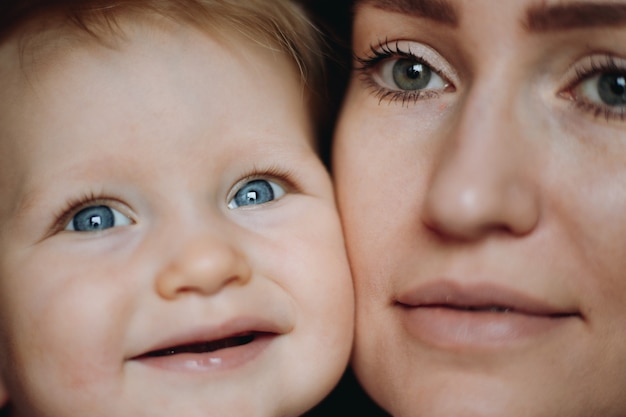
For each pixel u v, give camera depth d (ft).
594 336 2.57
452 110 2.80
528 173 2.50
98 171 2.80
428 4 2.64
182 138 2.87
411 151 2.84
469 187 2.42
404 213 2.81
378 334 2.95
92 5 2.92
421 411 2.72
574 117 2.56
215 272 2.71
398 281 2.83
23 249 2.81
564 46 2.48
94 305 2.71
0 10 2.95
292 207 3.11
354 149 3.02
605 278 2.52
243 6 3.17
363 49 3.04
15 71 2.90
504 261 2.53
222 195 3.01
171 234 2.81
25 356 2.81
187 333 2.74
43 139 2.82
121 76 2.85
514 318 2.58
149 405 2.75
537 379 2.57
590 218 2.49
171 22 2.97
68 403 2.77
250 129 3.05
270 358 2.93
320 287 3.00
